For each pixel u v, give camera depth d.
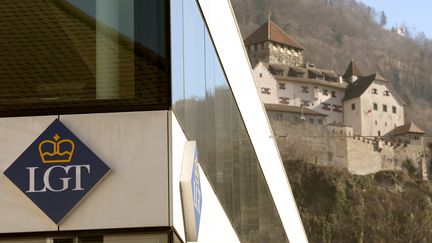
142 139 8.55
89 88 8.72
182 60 9.95
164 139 8.55
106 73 8.76
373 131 162.75
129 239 8.31
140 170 8.44
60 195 8.35
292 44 167.62
